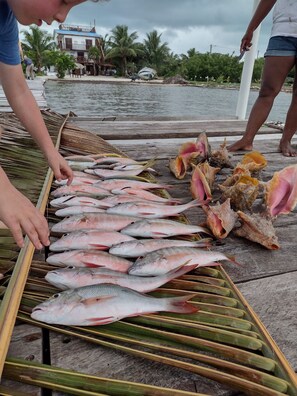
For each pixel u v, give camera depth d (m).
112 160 2.07
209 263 1.17
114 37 43.47
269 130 3.74
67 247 1.21
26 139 2.09
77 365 0.83
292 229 1.59
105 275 1.03
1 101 5.31
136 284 1.02
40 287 1.01
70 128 2.64
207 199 1.58
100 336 0.89
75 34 45.19
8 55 1.34
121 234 1.29
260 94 2.70
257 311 1.05
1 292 0.94
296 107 2.64
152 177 1.99
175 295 1.02
